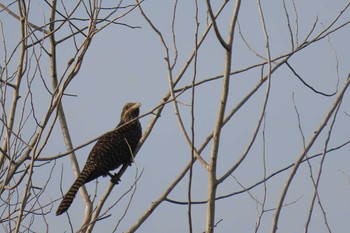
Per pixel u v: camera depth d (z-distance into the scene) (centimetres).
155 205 1261
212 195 1039
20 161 1252
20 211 1114
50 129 1164
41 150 1155
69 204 1480
